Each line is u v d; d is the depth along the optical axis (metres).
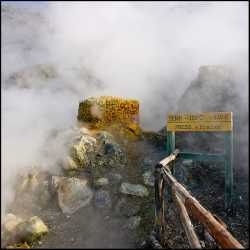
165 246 4.88
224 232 3.39
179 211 4.29
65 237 4.90
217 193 7.60
